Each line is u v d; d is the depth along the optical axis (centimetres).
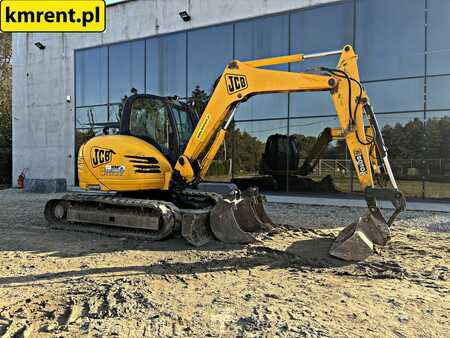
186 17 1272
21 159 1695
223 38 1238
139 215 606
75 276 426
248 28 1200
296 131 1130
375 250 507
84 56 1527
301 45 1128
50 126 1616
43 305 345
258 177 1187
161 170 617
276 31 1159
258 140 1185
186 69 1307
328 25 1091
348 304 342
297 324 301
